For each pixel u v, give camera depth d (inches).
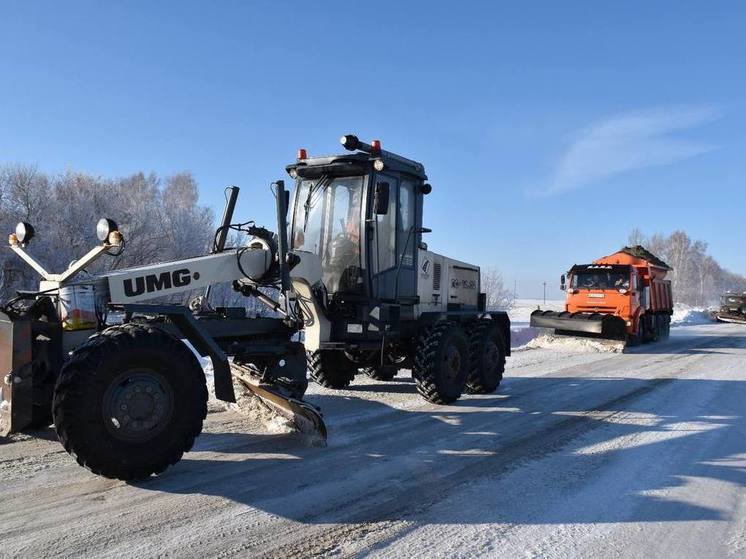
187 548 121.6
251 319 213.2
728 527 139.7
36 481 157.5
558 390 330.3
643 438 221.3
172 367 157.8
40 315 171.3
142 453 152.7
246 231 217.6
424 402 284.8
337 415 251.9
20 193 847.1
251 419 229.6
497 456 195.5
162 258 972.6
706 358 506.9
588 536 133.0
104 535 126.6
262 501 148.9
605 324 570.6
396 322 275.7
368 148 255.3
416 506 148.7
